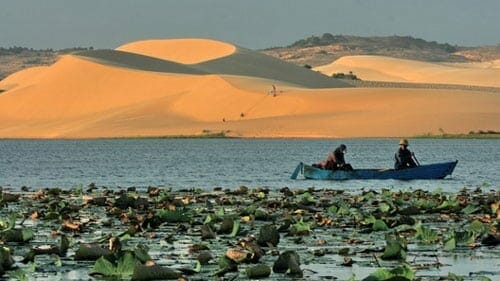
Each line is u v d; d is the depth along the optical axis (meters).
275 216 73.00
